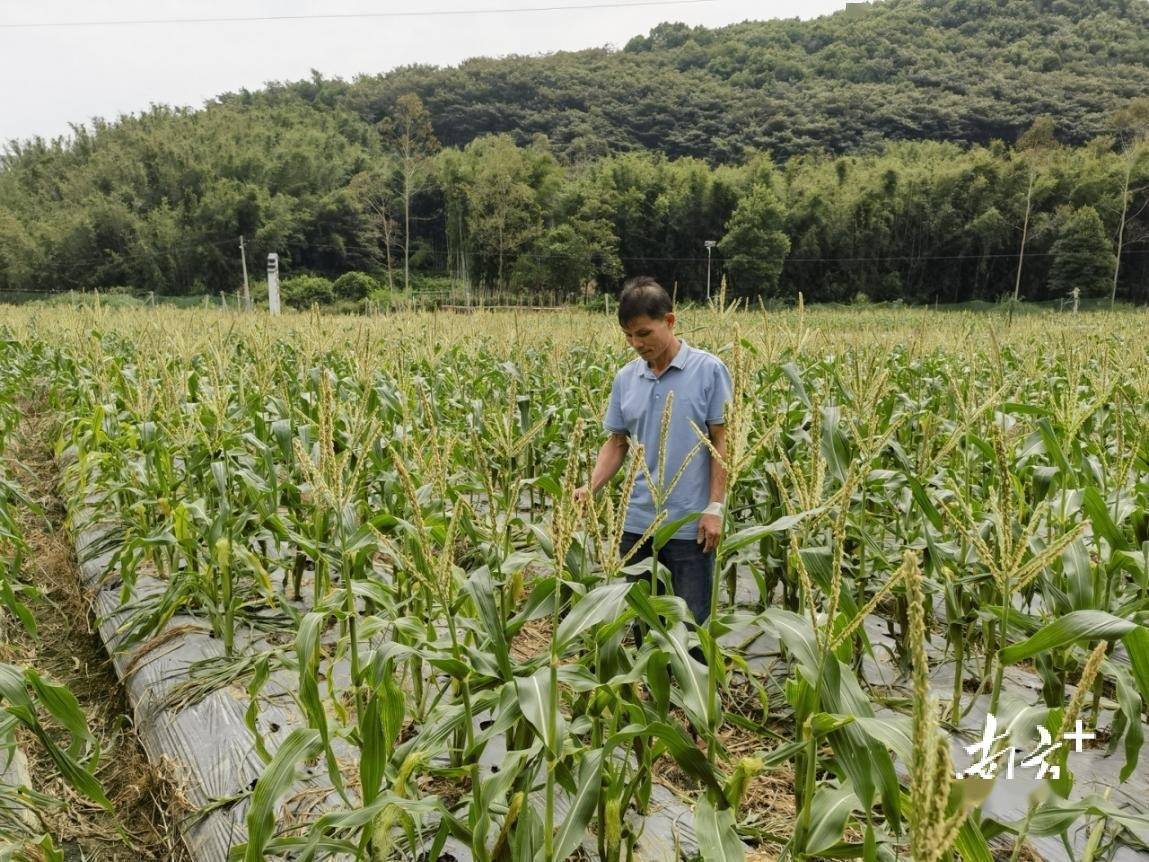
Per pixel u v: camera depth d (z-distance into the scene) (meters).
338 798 3.37
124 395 7.93
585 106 121.75
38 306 30.61
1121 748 3.74
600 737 2.77
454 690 3.26
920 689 1.21
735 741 3.83
